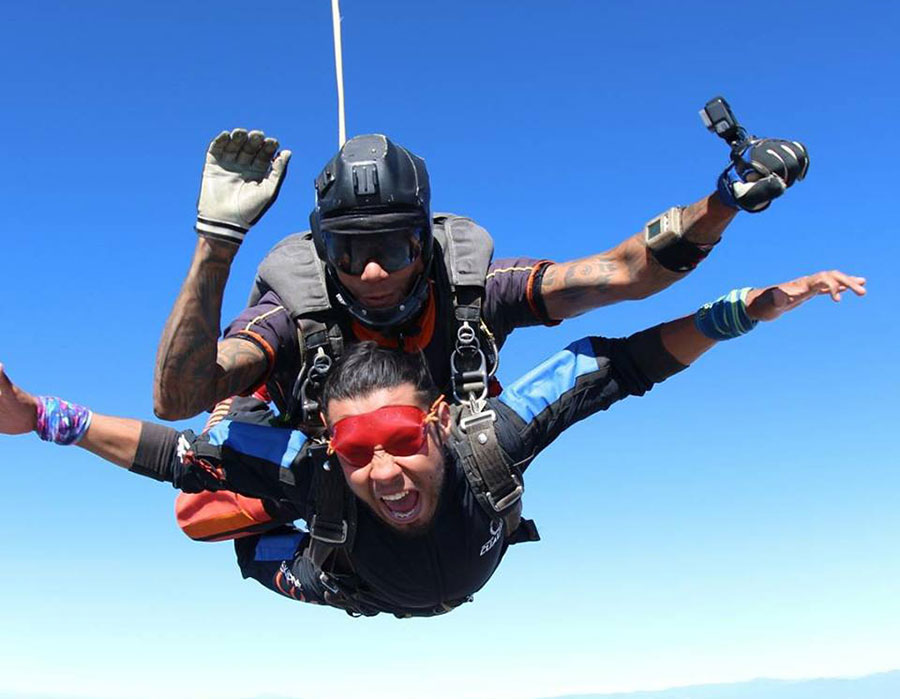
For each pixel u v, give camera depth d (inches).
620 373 88.7
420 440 78.8
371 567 85.4
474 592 90.7
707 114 84.6
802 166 83.4
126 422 88.7
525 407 84.8
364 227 86.2
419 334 93.4
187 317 83.2
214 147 82.6
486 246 95.9
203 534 102.2
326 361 89.1
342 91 98.7
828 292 82.5
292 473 85.4
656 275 92.0
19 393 85.0
